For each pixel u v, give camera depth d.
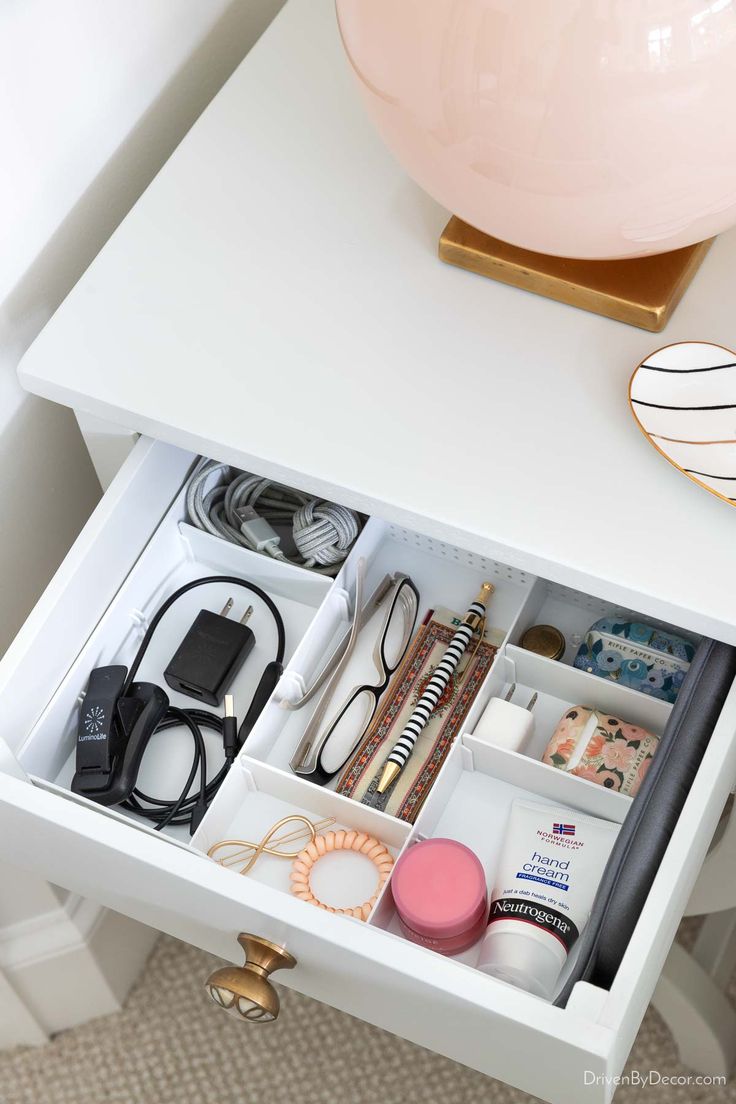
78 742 0.77
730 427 0.68
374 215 0.80
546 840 0.75
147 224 0.80
